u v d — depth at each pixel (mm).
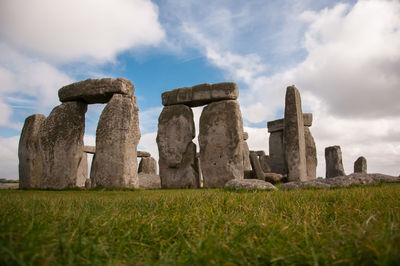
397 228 1805
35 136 11633
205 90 13719
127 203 3566
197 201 3490
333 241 1646
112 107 9594
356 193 3947
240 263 1422
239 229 1981
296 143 12484
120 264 1461
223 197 3559
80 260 1441
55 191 8094
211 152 13398
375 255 1365
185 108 14086
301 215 2648
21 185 11602
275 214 2631
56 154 9828
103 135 9539
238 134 13086
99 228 2000
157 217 2455
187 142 13758
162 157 14086
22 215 2057
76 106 10258
